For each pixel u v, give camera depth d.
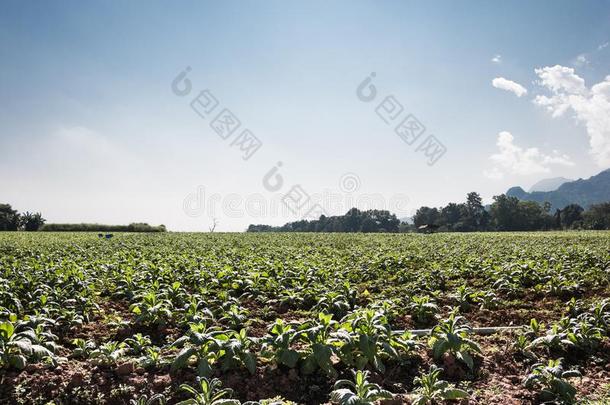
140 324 9.12
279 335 6.94
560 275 14.06
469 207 127.31
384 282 14.89
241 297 11.94
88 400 5.94
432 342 7.61
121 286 12.20
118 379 6.40
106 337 8.52
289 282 13.40
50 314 9.10
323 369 6.67
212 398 5.56
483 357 7.58
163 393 6.12
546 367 6.55
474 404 6.04
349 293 11.85
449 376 6.97
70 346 8.00
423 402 5.84
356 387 5.67
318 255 21.77
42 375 6.32
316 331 6.92
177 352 7.57
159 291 11.14
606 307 10.41
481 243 33.53
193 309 8.99
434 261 19.56
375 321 7.43
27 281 11.67
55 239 35.56
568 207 131.50
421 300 10.40
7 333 6.63
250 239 38.50
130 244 30.11
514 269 15.39
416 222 132.75
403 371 7.02
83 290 11.02
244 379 6.57
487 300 11.59
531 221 119.88
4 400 5.77
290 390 6.41
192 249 25.72
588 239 35.72
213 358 6.76
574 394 6.14
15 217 79.25
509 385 6.65
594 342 7.92
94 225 63.66
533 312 10.91
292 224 127.25
